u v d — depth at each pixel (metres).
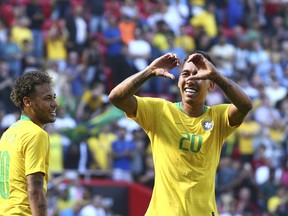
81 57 53.97
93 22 56.22
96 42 53.38
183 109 17.89
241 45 60.66
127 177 42.34
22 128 17.56
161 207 17.44
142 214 38.84
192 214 17.33
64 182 38.47
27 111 17.84
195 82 17.47
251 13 64.88
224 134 17.98
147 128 17.84
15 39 52.16
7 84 46.97
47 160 17.50
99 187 38.72
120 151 43.72
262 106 52.72
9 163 17.42
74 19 54.72
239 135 48.78
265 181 46.62
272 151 50.28
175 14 61.03
